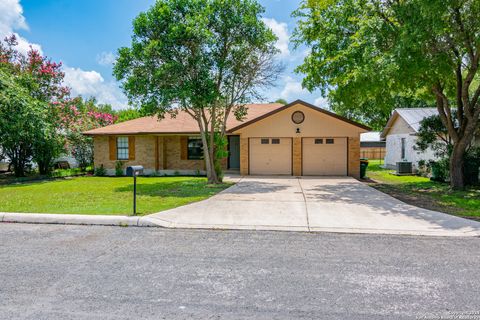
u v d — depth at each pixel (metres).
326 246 5.77
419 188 13.59
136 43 13.19
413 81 11.82
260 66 15.05
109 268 4.69
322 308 3.52
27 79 19.17
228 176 18.58
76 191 12.89
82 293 3.89
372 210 8.73
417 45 9.70
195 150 20.81
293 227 7.07
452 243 5.93
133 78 13.12
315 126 18.73
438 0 8.88
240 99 15.42
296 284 4.14
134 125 21.50
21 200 10.48
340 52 11.92
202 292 3.91
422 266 4.77
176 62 12.80
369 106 32.91
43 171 20.42
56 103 21.03
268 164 19.28
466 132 12.55
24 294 3.86
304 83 13.12
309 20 13.59
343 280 4.26
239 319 3.30
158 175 20.38
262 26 14.10
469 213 8.27
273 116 18.98
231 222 7.45
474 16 10.06
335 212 8.49
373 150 41.41
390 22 11.38
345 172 18.77
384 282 4.19
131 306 3.57
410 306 3.55
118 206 9.09
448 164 15.23
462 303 3.61
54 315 3.38
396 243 5.94
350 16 12.30
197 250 5.54
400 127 23.72
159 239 6.20
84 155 23.36
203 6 13.66
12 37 20.81
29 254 5.30
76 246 5.73
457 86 12.70
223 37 14.14
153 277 4.37
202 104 13.47
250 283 4.18
